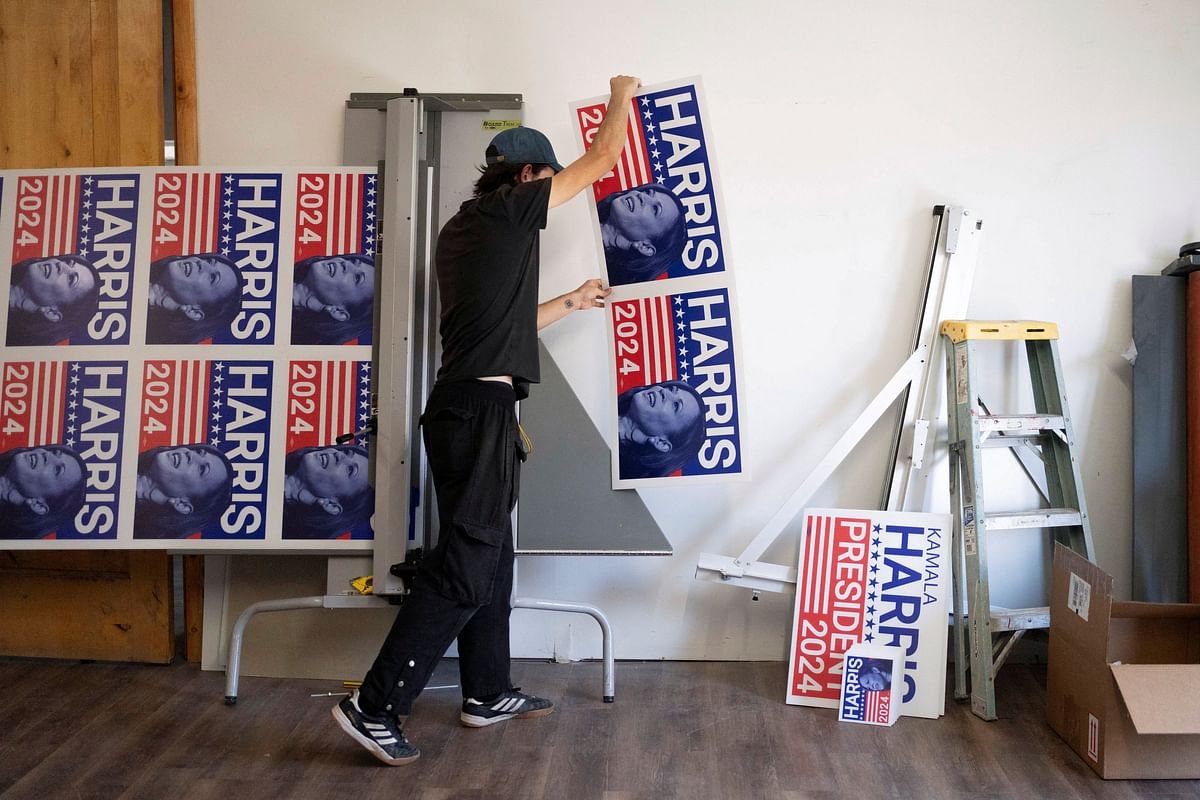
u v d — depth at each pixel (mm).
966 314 2941
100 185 2656
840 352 2998
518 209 2291
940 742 2434
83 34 2961
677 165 2711
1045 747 2400
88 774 2205
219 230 2631
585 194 2971
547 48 2961
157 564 2979
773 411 3010
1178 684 2170
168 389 2617
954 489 2801
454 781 2195
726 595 3043
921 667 2633
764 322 3000
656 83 2875
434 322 2877
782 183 2984
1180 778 2207
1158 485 2953
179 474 2604
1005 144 2977
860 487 3010
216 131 2971
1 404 2635
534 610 3045
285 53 2963
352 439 2576
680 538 3031
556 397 2781
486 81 2965
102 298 2635
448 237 2387
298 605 2637
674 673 2943
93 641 3008
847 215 2984
